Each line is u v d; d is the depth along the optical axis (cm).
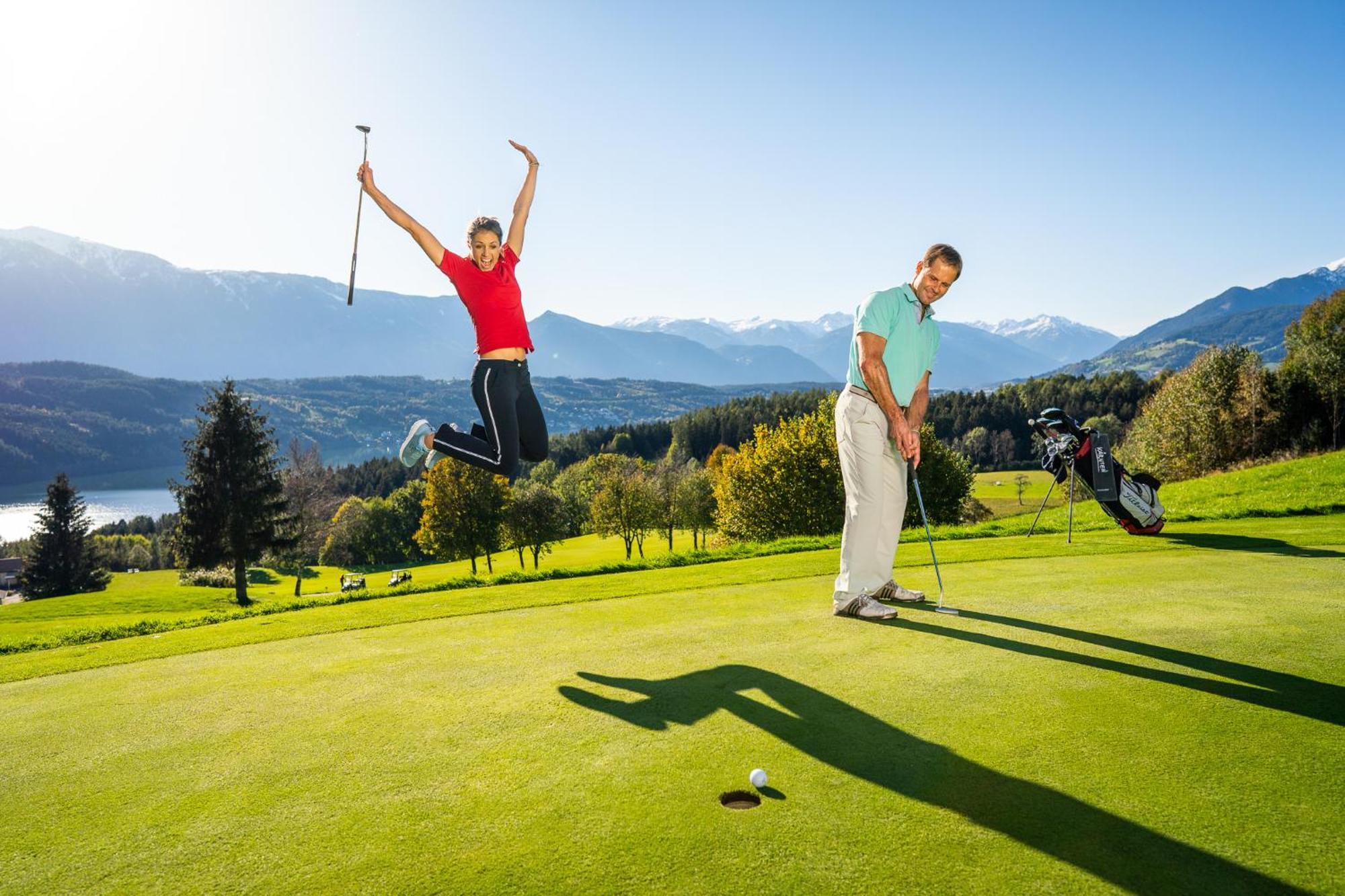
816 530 3219
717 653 440
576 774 282
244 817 262
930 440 3369
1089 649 411
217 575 5622
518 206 550
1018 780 262
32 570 5591
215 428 3459
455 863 223
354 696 394
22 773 315
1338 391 3175
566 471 10338
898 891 199
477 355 521
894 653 419
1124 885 199
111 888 221
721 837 231
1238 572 607
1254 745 283
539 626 543
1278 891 195
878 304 506
